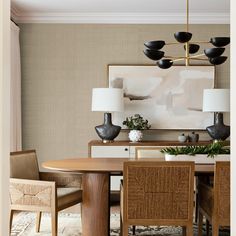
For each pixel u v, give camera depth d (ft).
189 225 9.09
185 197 9.02
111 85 18.69
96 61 18.83
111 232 12.78
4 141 3.99
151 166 8.92
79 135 18.84
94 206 11.03
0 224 3.88
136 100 18.65
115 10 18.11
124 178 8.99
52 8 17.83
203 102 17.54
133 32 18.76
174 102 18.62
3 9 3.96
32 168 12.39
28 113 18.81
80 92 18.84
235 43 3.78
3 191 3.96
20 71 18.38
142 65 18.65
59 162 12.00
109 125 17.38
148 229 13.33
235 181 3.80
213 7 17.51
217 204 9.20
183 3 16.94
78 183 12.59
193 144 16.98
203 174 10.19
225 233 12.89
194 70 18.66
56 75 18.86
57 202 10.64
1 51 3.91
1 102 3.90
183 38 10.91
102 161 12.28
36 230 12.60
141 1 16.69
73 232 12.64
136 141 17.65
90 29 18.80
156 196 9.02
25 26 18.81
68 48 18.84
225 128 17.28
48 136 18.81
